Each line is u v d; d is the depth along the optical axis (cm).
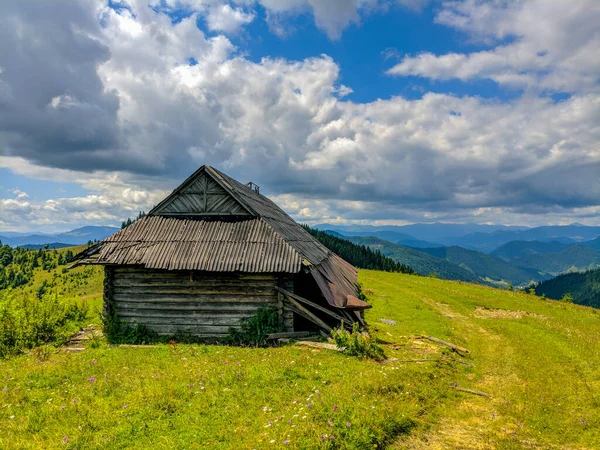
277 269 1805
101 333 2003
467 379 1441
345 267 3400
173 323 1909
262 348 1691
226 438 823
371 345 1600
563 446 940
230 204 2175
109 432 842
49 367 1326
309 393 1062
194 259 1875
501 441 921
